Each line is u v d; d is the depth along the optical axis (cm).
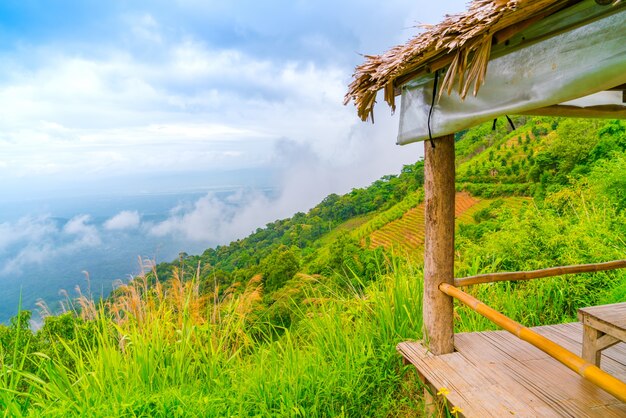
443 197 253
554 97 159
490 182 3856
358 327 349
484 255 518
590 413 190
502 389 214
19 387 316
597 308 226
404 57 196
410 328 344
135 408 258
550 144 2916
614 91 239
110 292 363
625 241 480
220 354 346
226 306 382
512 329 193
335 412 278
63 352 343
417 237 4041
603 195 614
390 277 374
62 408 257
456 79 218
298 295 405
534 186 3091
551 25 159
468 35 157
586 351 223
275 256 2830
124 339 339
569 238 470
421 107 249
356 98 246
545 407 196
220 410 267
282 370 299
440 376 230
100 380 297
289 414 263
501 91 188
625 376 225
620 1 125
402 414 282
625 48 131
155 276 376
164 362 334
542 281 423
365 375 301
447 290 252
